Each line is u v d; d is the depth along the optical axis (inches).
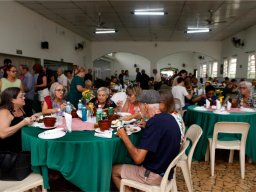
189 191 85.4
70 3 221.0
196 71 676.1
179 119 78.5
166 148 63.5
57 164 67.0
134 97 110.4
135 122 89.3
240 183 102.1
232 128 103.3
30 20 241.0
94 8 238.8
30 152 70.5
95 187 67.6
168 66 706.2
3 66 183.0
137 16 270.7
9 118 80.1
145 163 66.7
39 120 88.3
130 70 665.0
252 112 122.6
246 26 320.5
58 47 314.5
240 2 214.4
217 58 463.5
